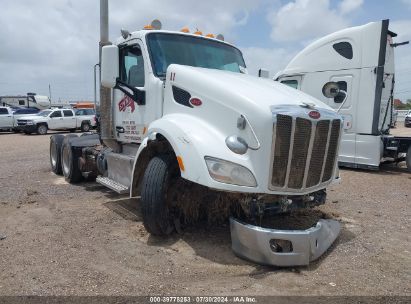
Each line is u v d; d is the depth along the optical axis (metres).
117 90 6.69
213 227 5.49
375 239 5.38
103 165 7.05
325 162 4.66
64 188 8.49
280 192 4.34
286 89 5.14
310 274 4.26
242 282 4.04
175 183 4.98
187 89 5.07
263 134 4.22
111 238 5.27
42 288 3.91
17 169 11.26
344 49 11.62
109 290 3.88
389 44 11.84
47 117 30.31
